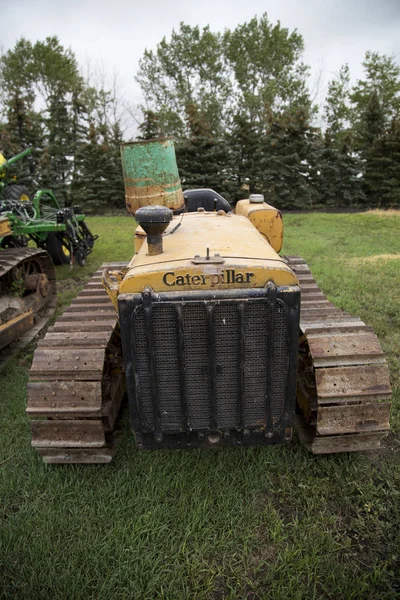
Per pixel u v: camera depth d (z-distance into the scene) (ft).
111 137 89.35
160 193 13.29
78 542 9.48
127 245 40.06
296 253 33.91
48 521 10.02
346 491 10.69
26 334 20.38
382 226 48.62
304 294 14.93
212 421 9.72
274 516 10.00
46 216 31.09
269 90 123.44
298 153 70.03
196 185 67.72
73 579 8.68
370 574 8.68
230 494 10.59
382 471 11.25
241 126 72.02
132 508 10.38
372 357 10.66
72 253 30.81
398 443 12.42
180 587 8.62
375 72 119.44
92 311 13.79
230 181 69.72
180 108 131.34
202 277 8.91
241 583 8.67
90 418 11.05
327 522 9.91
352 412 10.63
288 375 9.45
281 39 134.41
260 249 10.25
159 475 11.17
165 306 8.89
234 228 12.40
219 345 9.20
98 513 10.20
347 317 11.94
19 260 20.01
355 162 71.56
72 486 11.08
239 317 8.91
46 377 10.96
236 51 134.41
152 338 9.08
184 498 10.42
